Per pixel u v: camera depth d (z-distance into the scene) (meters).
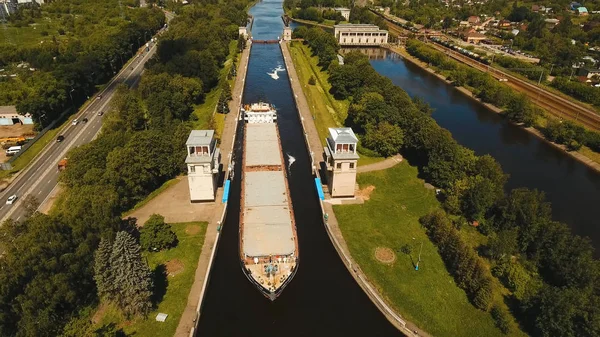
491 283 107.12
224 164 179.25
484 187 139.12
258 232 131.38
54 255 103.50
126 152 146.12
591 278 106.88
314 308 112.12
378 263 123.50
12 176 166.25
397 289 114.38
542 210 128.75
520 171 193.62
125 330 99.56
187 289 112.06
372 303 113.50
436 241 131.88
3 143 192.75
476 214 138.75
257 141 194.88
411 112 189.38
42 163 176.12
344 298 115.19
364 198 155.88
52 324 90.00
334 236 135.00
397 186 164.12
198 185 146.50
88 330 86.75
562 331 92.31
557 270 113.94
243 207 143.88
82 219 116.94
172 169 162.88
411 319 106.00
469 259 113.44
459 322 104.69
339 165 149.00
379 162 180.50
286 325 107.19
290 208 144.25
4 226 113.44
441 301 110.62
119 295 99.62
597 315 90.56
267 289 112.06
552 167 199.00
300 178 174.75
